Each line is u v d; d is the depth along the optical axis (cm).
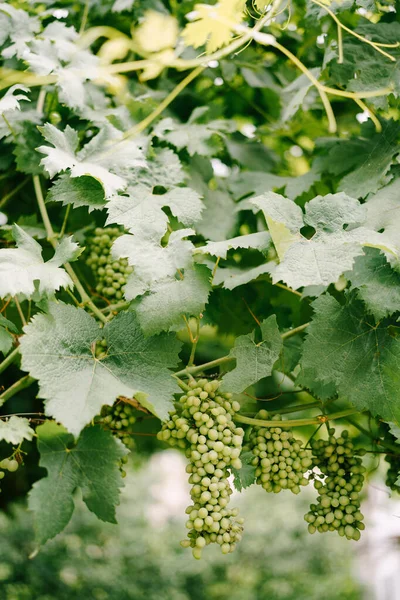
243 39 109
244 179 127
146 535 365
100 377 95
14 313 122
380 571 319
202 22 100
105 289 115
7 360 101
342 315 102
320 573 369
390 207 103
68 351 96
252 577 358
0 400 99
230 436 99
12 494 160
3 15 118
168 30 121
